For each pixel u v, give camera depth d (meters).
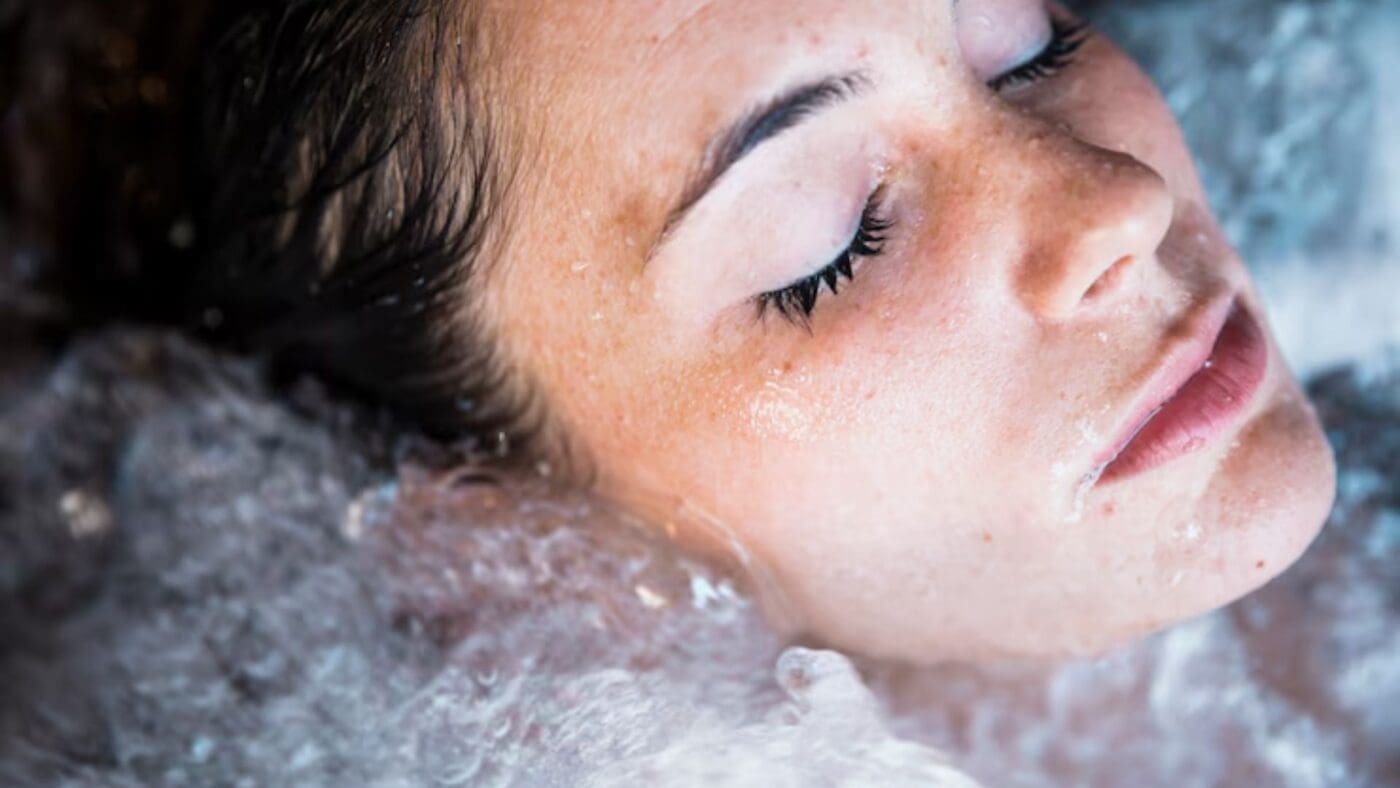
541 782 1.35
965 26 1.21
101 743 1.52
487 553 1.45
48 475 1.71
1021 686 1.44
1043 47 1.28
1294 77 1.70
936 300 1.15
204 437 1.65
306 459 1.58
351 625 1.49
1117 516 1.19
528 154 1.20
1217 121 1.71
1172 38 1.74
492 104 1.20
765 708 1.38
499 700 1.40
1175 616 1.24
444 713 1.41
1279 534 1.17
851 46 1.11
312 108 1.30
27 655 1.62
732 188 1.13
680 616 1.39
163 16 1.53
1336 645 1.47
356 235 1.35
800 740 1.37
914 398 1.17
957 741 1.45
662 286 1.18
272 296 1.49
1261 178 1.69
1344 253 1.65
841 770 1.36
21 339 1.77
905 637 1.37
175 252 1.61
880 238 1.17
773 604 1.36
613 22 1.14
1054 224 1.11
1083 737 1.46
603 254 1.20
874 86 1.12
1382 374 1.63
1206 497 1.18
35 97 1.65
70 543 1.69
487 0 1.17
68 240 1.70
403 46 1.21
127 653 1.58
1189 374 1.16
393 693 1.44
